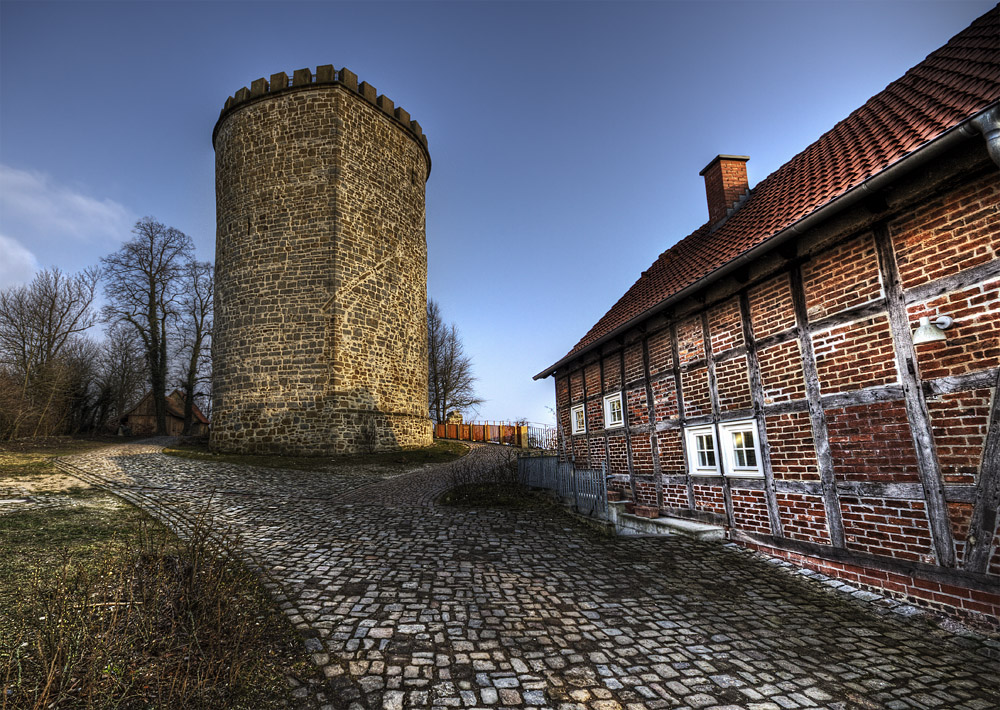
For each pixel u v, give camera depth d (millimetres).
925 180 4363
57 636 3004
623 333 9539
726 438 6918
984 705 3117
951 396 4191
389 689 3207
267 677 3299
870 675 3479
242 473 12930
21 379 24781
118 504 8328
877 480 4797
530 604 4699
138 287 31641
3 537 5969
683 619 4406
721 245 8414
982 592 3938
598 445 10617
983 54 5070
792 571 5555
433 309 40500
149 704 2850
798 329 5742
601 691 3256
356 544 6582
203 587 3812
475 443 29172
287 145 18453
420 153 22734
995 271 3910
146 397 35500
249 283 18141
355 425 17562
